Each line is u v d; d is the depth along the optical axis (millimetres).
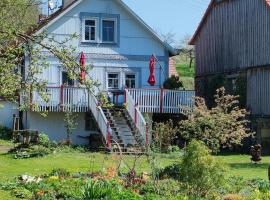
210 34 38031
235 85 34406
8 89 14688
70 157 26281
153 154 18484
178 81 34469
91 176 18609
